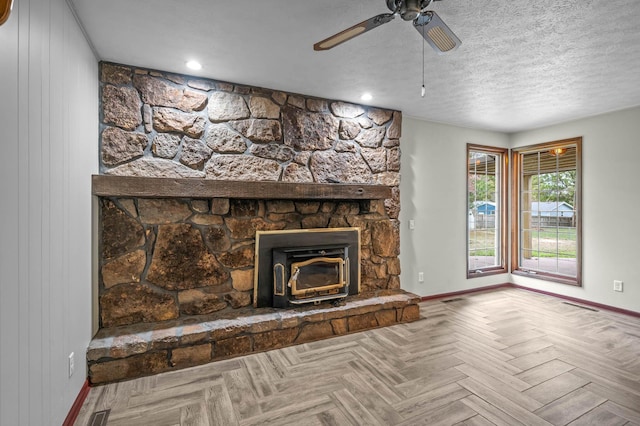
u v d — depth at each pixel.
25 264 1.32
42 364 1.47
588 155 4.11
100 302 2.55
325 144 3.48
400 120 3.92
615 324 3.44
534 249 4.85
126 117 2.65
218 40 2.28
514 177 5.02
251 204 3.12
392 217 3.85
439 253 4.42
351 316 3.16
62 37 1.74
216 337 2.57
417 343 2.93
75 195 1.96
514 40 2.27
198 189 2.63
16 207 1.25
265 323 2.76
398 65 2.68
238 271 3.05
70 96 1.88
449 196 4.50
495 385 2.25
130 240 2.65
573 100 3.51
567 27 2.10
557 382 2.29
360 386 2.24
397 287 3.86
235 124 3.05
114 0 1.81
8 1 0.90
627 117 3.77
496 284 4.96
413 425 1.84
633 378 2.35
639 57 2.52
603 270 3.97
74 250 1.94
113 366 2.27
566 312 3.83
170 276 2.79
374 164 3.75
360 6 1.89
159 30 2.14
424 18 1.52
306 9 1.92
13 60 1.23
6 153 1.18
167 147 2.79
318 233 3.36
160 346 2.39
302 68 2.73
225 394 2.14
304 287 3.23
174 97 2.82
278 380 2.31
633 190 3.72
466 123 4.46
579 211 4.20
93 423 1.85
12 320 1.21
